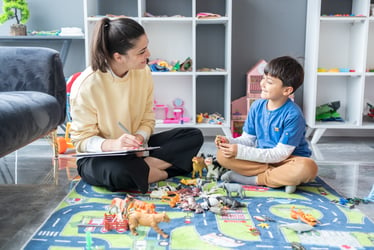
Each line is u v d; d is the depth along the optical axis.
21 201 1.41
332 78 2.73
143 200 1.37
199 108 2.79
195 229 1.11
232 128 2.63
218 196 1.33
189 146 1.67
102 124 1.52
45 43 2.74
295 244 1.01
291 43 2.71
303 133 1.56
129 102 1.54
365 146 2.41
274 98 1.54
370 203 1.37
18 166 1.91
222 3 2.65
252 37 2.70
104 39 1.38
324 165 1.94
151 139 1.69
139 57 1.39
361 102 2.46
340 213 1.25
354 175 1.75
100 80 1.47
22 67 1.69
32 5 2.69
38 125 1.43
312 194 1.46
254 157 1.52
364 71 2.43
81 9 2.70
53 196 1.46
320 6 2.40
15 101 1.35
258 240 1.04
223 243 1.02
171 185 1.55
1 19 2.53
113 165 1.40
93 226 1.14
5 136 1.17
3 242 1.08
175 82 2.78
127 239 1.05
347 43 2.69
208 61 2.72
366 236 1.07
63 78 1.77
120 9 2.67
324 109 2.62
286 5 2.67
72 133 1.52
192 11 2.50
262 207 1.30
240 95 2.75
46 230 1.11
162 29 2.71
